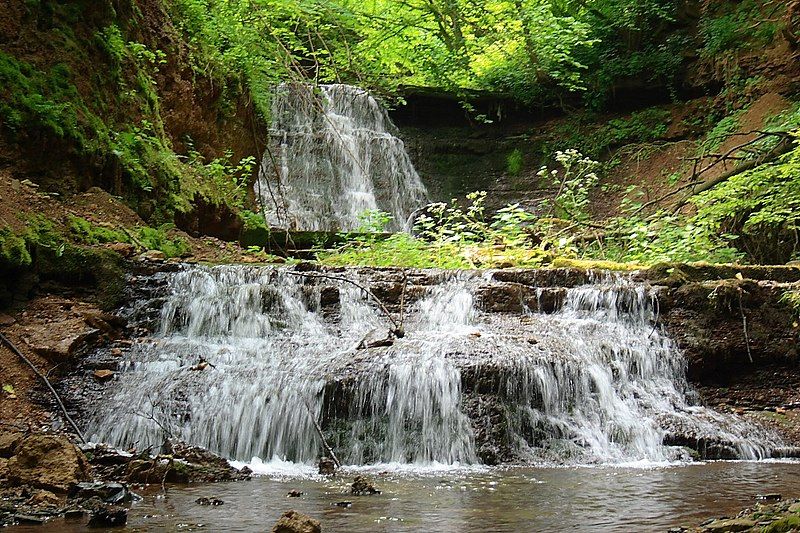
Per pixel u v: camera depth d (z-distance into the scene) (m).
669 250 13.23
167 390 7.61
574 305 9.87
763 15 21.55
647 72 23.48
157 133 13.13
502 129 25.45
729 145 19.92
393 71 23.64
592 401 7.94
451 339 8.37
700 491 5.26
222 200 13.77
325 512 4.41
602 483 5.67
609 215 21.61
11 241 8.80
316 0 15.84
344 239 15.36
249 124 16.64
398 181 23.62
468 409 7.37
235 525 4.02
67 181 10.71
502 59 24.95
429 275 10.25
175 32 14.35
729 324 9.37
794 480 5.84
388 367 7.56
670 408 8.32
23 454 5.05
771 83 20.50
